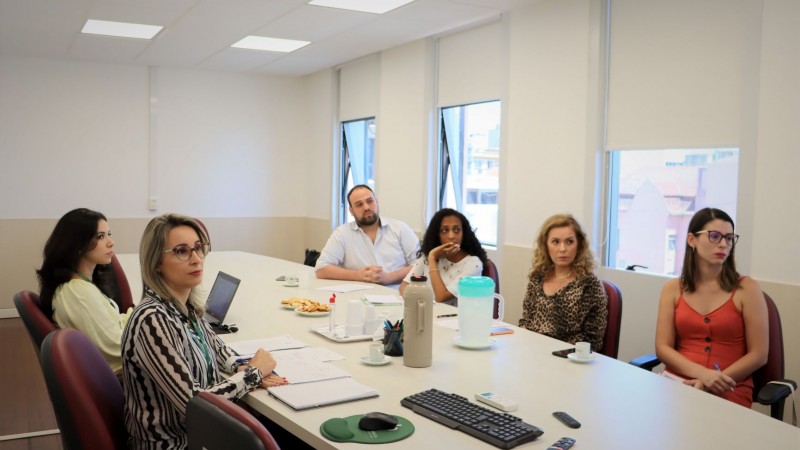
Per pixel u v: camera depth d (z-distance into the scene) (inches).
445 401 67.8
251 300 127.6
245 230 316.8
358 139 293.0
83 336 70.1
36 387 174.4
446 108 234.4
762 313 97.3
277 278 156.2
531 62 191.2
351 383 75.0
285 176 325.1
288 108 323.3
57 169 276.7
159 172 296.0
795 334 129.0
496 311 133.5
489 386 75.9
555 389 75.2
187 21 208.4
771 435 61.9
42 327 88.4
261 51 259.4
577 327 106.3
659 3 157.1
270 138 320.2
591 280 107.0
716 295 100.7
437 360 86.8
